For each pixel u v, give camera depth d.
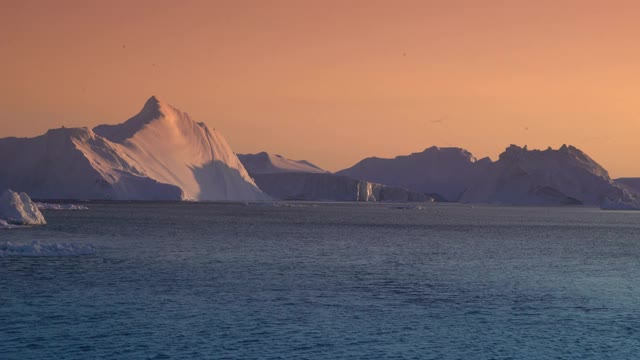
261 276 87.75
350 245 137.50
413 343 55.47
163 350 52.34
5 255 102.06
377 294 75.75
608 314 66.88
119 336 55.91
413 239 159.00
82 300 69.44
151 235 155.62
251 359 50.53
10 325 58.91
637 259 117.81
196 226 197.50
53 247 106.50
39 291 73.88
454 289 80.06
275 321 61.69
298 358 50.97
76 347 52.81
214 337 56.06
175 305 67.81
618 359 52.22
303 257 111.94
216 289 77.06
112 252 113.69
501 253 125.50
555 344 55.91
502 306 70.12
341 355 51.97
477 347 54.72
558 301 73.38
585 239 171.50
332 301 71.25
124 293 73.62
